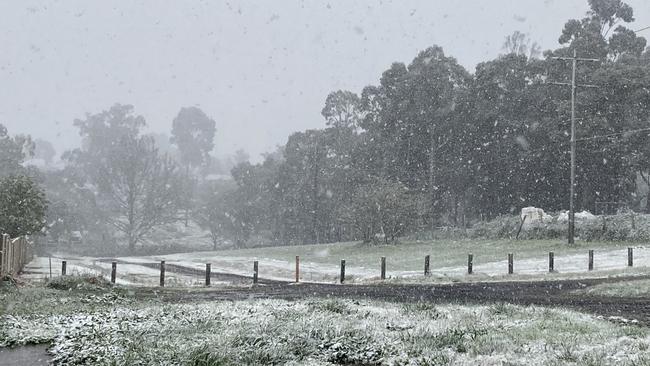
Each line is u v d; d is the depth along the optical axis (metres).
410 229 50.62
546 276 25.55
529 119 61.06
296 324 10.71
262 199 93.69
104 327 10.52
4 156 86.88
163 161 92.75
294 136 86.00
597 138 54.16
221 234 94.38
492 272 28.59
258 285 25.06
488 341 9.59
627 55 59.50
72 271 28.86
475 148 66.50
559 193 60.78
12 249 23.23
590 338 9.77
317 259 41.56
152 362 7.79
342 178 76.50
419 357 8.59
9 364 8.37
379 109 74.19
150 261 47.06
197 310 13.27
